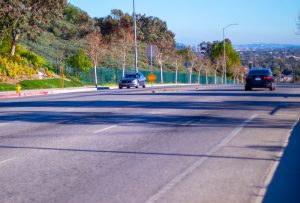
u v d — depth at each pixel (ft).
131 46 265.75
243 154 38.27
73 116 64.90
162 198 25.96
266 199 26.13
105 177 30.78
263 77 126.93
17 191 27.58
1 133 49.88
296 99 94.99
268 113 68.39
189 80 268.41
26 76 162.40
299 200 25.99
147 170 32.68
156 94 113.80
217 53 366.84
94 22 299.38
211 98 98.22
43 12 175.52
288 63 469.57
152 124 56.24
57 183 29.32
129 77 169.07
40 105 83.71
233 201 25.53
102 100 94.27
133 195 26.58
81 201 25.53
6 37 174.19
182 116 64.54
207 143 43.27
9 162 35.45
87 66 192.85
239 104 83.10
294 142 44.14
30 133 49.67
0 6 155.53
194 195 26.55
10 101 96.12
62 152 39.17
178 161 35.58
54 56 225.97
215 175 31.24
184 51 306.35
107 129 52.08
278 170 32.86
